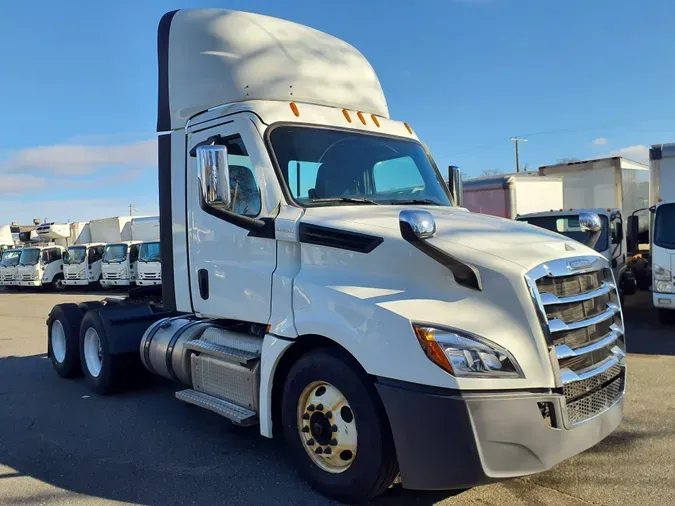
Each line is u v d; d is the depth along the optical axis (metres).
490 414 3.09
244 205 4.43
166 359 5.51
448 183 5.48
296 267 4.07
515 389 3.16
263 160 4.25
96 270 28.28
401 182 4.86
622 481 3.96
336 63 5.12
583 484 3.93
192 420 5.70
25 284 29.70
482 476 3.10
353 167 4.60
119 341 6.47
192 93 4.92
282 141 4.33
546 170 16.64
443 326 3.20
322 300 3.73
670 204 9.52
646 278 14.21
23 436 5.38
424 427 3.17
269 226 4.16
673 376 6.71
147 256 24.58
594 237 4.51
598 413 3.53
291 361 4.13
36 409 6.26
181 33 5.05
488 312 3.27
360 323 3.46
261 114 4.37
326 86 4.95
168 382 7.23
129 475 4.38
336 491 3.70
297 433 3.95
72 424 5.68
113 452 4.88
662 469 4.14
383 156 4.83
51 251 29.86
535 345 3.22
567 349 3.31
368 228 3.75
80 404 6.40
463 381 3.10
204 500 3.91
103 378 6.57
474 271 3.32
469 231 3.76
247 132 4.38
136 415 5.91
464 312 3.28
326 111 4.75
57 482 4.30
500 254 3.42
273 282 4.11
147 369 6.34
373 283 3.62
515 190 15.07
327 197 4.38
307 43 5.08
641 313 11.41
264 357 4.12
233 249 4.50
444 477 3.16
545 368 3.20
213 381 4.82
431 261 3.46
